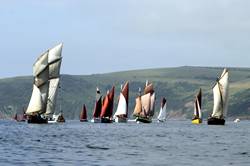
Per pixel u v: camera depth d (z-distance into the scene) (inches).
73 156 2930.6
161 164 2588.6
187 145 4033.0
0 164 2456.9
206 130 7470.5
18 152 3147.1
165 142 4357.8
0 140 4362.7
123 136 5275.6
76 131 6348.4
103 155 3021.7
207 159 2883.9
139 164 2566.4
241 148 3750.0
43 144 3912.4
